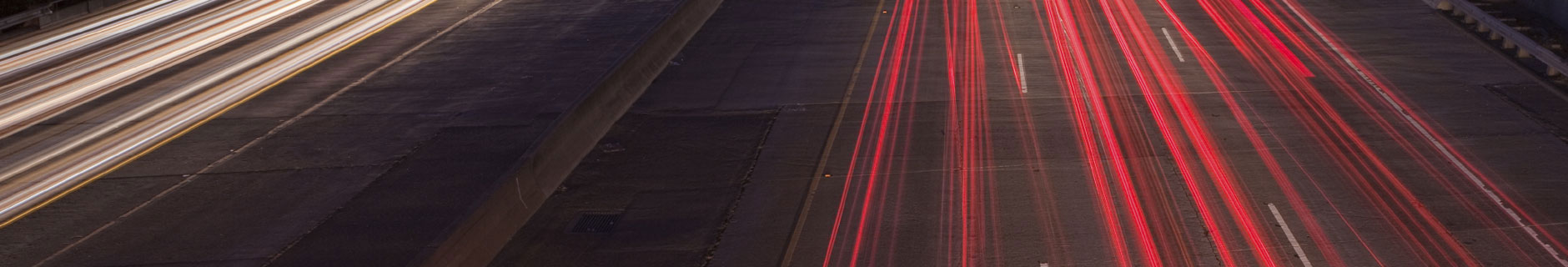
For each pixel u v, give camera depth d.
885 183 17.64
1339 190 16.42
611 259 14.91
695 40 30.47
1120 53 26.86
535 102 24.33
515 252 15.30
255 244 16.25
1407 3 31.59
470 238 14.29
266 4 42.44
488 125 22.53
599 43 30.78
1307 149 18.59
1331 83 23.11
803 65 26.84
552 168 18.11
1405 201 15.83
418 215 17.22
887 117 21.73
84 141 23.00
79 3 41.50
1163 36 28.73
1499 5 30.48
